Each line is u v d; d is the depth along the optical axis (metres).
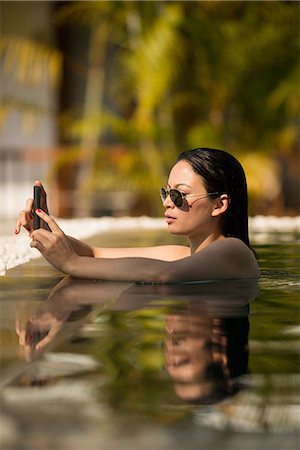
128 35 13.05
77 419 1.33
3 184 14.90
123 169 12.20
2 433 1.27
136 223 9.62
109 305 2.64
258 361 1.73
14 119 14.90
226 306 2.61
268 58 12.53
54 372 1.63
